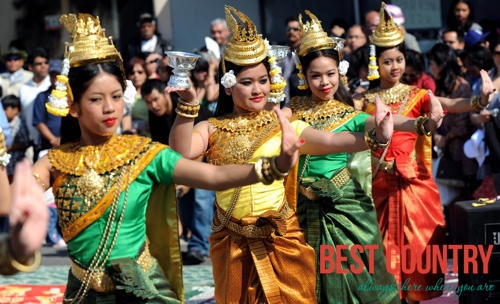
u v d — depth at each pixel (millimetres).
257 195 6801
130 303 5613
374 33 9695
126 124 13969
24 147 14625
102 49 5594
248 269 6863
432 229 9211
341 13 16125
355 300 7688
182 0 16469
